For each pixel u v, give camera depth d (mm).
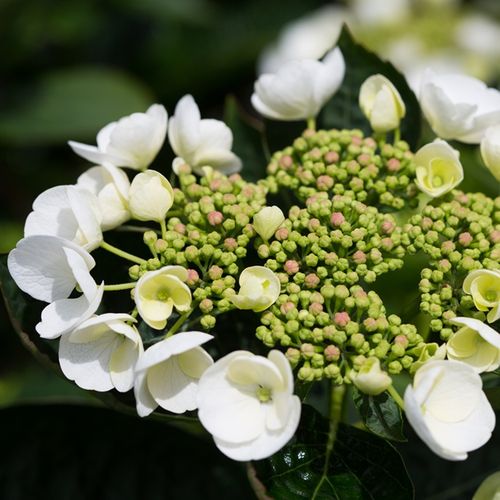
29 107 731
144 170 505
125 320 453
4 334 677
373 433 467
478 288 463
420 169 494
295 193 506
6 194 751
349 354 460
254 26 924
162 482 523
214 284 464
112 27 875
